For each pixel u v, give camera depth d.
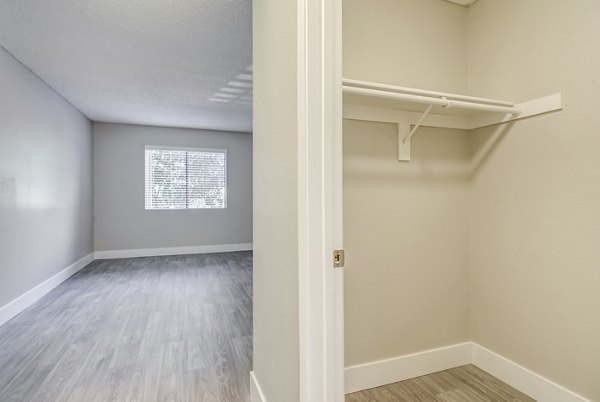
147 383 1.82
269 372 1.38
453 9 1.93
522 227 1.68
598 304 1.38
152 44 2.68
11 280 2.89
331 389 0.96
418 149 1.86
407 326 1.83
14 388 1.77
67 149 4.22
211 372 1.94
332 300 0.97
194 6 2.15
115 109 4.59
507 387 1.73
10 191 2.89
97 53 2.84
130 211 5.57
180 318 2.82
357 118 1.70
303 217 0.97
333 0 0.99
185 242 5.91
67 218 4.22
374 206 1.76
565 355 1.50
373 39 1.73
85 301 3.29
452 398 1.64
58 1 2.10
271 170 1.34
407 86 1.81
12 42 2.65
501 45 1.77
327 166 0.97
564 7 1.48
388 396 1.67
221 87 3.68
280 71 1.21
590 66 1.39
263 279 1.48
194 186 5.98
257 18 1.56
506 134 1.76
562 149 1.50
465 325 1.97
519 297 1.70
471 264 1.98
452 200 1.94
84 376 1.89
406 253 1.83
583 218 1.43
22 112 3.10
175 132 5.80
